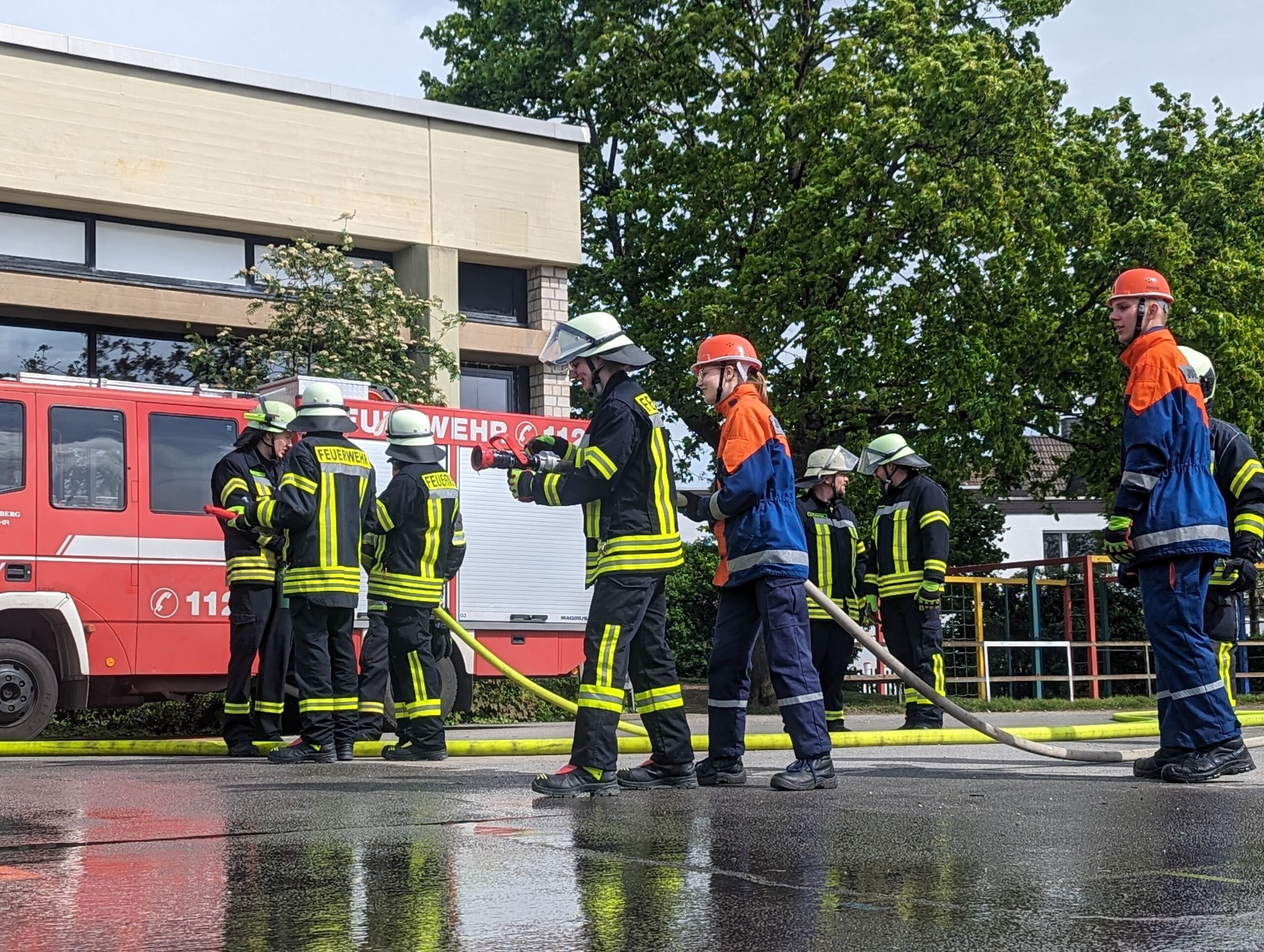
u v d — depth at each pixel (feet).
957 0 71.31
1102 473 67.77
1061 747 23.59
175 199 49.37
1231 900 11.07
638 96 66.80
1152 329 20.86
